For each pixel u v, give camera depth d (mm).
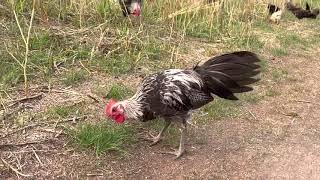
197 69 1479
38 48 2025
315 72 2338
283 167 1498
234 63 1442
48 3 2424
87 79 1896
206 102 1458
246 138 1646
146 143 1545
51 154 1414
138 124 1633
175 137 1594
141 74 2018
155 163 1450
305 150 1605
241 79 1438
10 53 1821
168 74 1441
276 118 1817
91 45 2162
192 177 1402
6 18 2232
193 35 2619
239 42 2590
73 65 1984
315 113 1892
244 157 1531
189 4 2754
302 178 1448
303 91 2090
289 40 2783
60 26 2305
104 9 2486
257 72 1442
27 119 1551
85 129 1500
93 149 1454
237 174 1439
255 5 3186
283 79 2195
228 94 1458
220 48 2490
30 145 1438
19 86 1751
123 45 2193
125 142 1522
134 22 2557
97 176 1355
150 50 2234
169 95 1386
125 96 1790
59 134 1499
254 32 2854
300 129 1750
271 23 3137
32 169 1348
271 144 1624
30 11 2322
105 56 2078
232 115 1791
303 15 3326
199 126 1687
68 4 2529
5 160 1365
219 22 2822
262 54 2494
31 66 1868
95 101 1720
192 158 1498
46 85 1785
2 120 1530
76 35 2229
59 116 1591
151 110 1417
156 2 2805
